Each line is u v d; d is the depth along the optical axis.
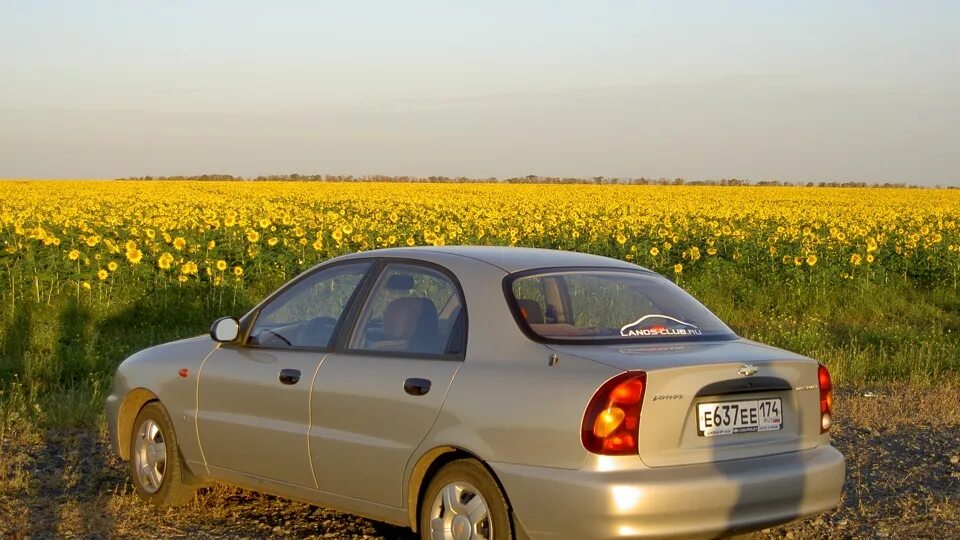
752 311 16.39
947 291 18.45
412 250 5.39
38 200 43.91
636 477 4.16
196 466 5.90
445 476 4.66
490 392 4.51
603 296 5.01
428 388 4.73
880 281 18.47
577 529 4.18
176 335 12.71
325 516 5.92
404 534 5.55
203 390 5.82
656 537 4.17
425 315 5.00
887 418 8.35
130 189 58.41
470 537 4.54
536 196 55.88
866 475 6.68
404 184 73.81
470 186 70.06
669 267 20.23
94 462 7.05
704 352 4.59
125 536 5.47
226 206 39.56
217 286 15.56
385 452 4.87
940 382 9.98
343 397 5.07
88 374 9.93
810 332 12.53
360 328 5.26
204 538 5.45
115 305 14.02
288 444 5.34
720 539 4.42
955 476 6.65
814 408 4.76
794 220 34.72
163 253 16.30
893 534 5.49
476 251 5.31
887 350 12.30
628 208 42.44
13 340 11.99
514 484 4.35
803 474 4.55
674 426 4.31
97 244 17.41
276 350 5.55
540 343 4.57
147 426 6.17
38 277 14.56
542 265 5.11
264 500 6.25
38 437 7.61
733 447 4.46
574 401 4.25
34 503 6.03
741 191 66.50
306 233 22.11
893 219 35.53
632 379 4.23
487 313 4.77
